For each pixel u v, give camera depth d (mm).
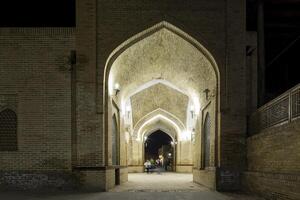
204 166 13648
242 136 10836
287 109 7848
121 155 15133
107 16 10930
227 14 11094
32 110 10586
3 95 10625
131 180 16328
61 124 10570
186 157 24266
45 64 10711
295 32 13203
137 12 10969
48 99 10625
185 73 13664
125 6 10977
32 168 10430
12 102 10609
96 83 10711
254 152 9969
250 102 11172
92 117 10602
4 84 10633
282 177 7469
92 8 10906
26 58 10711
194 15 11055
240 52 11023
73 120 10594
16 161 10445
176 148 26375
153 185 13133
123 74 13000
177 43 11664
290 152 7441
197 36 10992
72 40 10797
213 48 11008
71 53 10727
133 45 11242
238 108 10898
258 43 11172
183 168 24344
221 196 9391
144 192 10391
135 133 24125
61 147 10508
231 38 11047
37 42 10758
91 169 10367
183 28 10961
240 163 10750
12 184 10352
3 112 10602
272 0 11359
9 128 10555
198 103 14680
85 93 10656
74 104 10633
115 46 10859
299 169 7000
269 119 9039
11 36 10742
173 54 12523
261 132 9477
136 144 24688
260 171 9305
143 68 13719
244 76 10969
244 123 10859
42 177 10391
